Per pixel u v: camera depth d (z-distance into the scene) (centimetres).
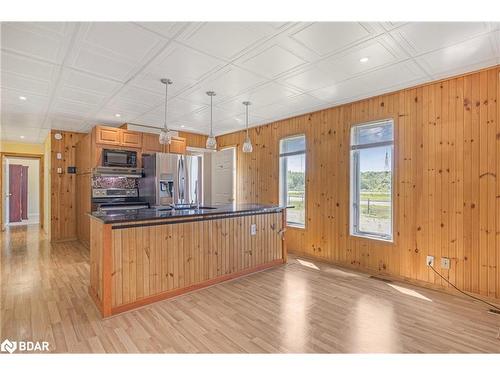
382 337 220
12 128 559
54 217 573
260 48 248
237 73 301
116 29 216
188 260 313
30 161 987
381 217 382
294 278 361
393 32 221
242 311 264
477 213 292
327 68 288
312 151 455
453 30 217
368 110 385
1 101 387
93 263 295
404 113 348
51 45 239
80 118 484
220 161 636
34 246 530
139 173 531
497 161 280
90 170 498
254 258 388
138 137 528
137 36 227
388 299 293
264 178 543
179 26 214
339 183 418
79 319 246
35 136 644
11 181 875
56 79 311
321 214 442
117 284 259
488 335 224
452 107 310
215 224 341
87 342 212
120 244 262
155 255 286
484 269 287
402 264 348
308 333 226
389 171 373
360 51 253
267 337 220
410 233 341
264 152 544
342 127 416
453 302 286
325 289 321
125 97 375
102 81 319
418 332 228
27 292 305
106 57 262
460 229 303
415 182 337
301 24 211
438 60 269
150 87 340
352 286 331
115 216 277
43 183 730
